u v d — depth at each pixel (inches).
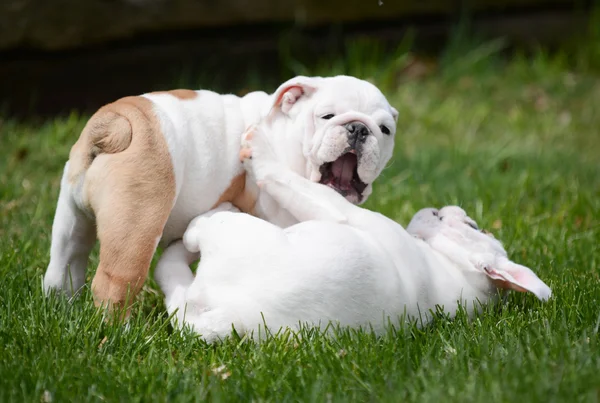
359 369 219.6
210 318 238.8
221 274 240.5
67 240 262.7
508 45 717.9
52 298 255.4
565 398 198.8
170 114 255.8
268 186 262.5
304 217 261.6
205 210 265.3
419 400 201.6
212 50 611.2
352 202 274.2
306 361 225.6
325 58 654.5
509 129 603.2
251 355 230.1
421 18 698.8
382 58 670.5
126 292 242.7
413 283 254.4
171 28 587.8
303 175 272.4
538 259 327.3
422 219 289.1
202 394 207.2
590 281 296.5
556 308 267.3
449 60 682.8
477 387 206.1
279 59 637.3
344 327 239.1
